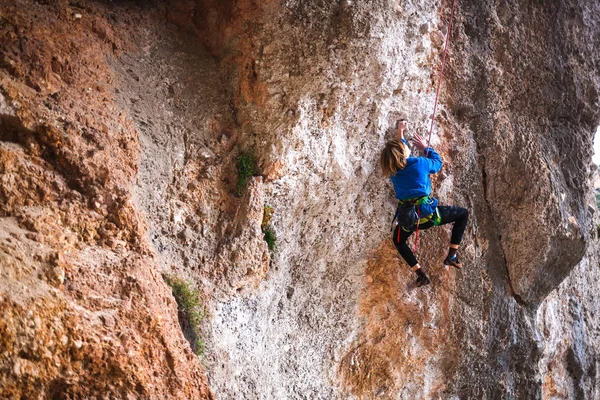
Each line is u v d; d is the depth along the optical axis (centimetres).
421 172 639
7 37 500
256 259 614
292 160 630
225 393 568
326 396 722
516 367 852
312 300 713
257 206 614
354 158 674
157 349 452
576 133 877
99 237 473
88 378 411
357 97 644
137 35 607
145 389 430
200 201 600
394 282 741
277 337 673
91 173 480
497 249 821
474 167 788
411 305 748
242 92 632
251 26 613
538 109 842
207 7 647
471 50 773
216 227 605
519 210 817
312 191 664
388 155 638
